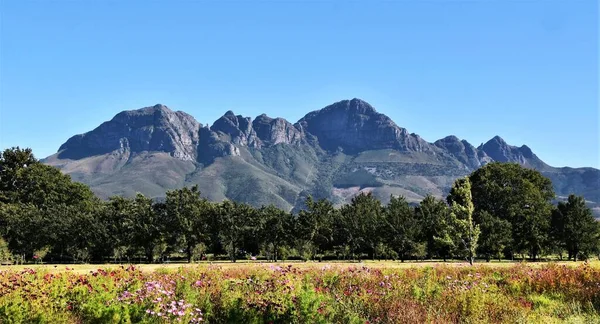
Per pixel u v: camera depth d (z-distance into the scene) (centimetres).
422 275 1756
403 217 6391
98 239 6000
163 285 1230
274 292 1157
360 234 6606
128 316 1003
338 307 1098
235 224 6588
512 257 6450
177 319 990
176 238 6147
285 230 6562
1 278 1388
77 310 1112
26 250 5944
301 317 1024
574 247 6594
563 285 1482
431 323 1026
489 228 5616
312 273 1661
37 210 6344
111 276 1380
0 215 6084
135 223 6084
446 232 4303
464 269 2112
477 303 1186
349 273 1681
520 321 1094
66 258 6462
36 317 1024
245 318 1073
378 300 1173
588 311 1199
